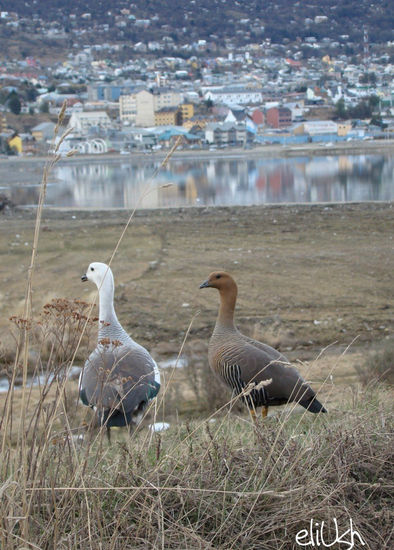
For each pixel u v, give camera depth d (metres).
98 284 6.46
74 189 67.19
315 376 9.89
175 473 3.76
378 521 3.57
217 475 3.76
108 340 3.88
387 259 20.03
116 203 50.28
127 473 3.70
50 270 19.44
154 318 14.77
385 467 3.96
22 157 129.50
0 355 3.97
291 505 3.51
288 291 16.72
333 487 3.63
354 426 4.23
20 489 3.19
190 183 68.12
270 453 3.71
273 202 45.69
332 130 152.75
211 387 8.66
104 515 3.49
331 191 52.88
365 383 8.71
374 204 37.94
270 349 6.58
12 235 27.58
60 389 3.50
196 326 14.21
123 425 5.05
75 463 3.53
